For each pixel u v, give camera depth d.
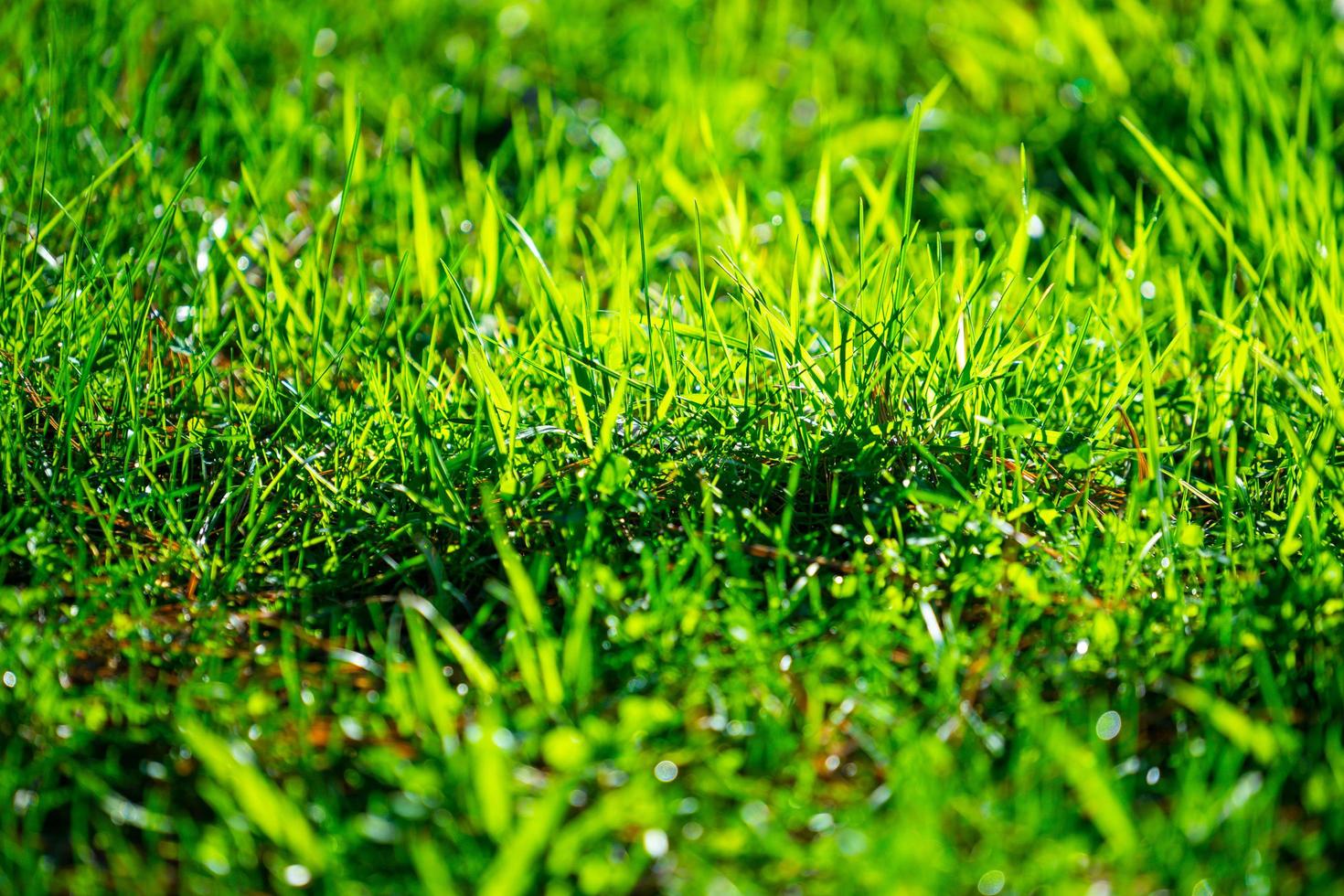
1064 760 1.67
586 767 1.69
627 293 1.85
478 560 1.77
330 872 1.67
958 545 1.77
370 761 1.70
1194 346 1.87
